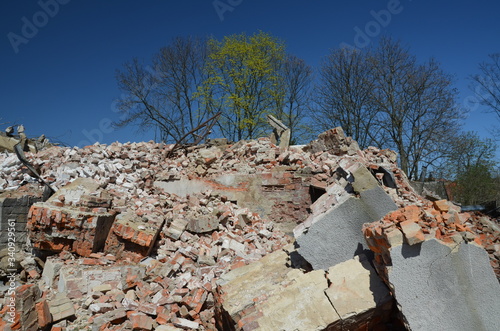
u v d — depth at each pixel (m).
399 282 4.17
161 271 7.12
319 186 10.13
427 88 22.56
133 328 5.74
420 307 4.11
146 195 10.31
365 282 4.68
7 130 13.59
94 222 7.51
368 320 4.46
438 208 4.74
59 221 7.39
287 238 9.56
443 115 22.36
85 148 11.81
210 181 11.09
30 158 11.00
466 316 4.05
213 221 8.98
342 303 4.48
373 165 9.71
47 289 6.84
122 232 7.59
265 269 6.18
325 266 5.63
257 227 9.67
